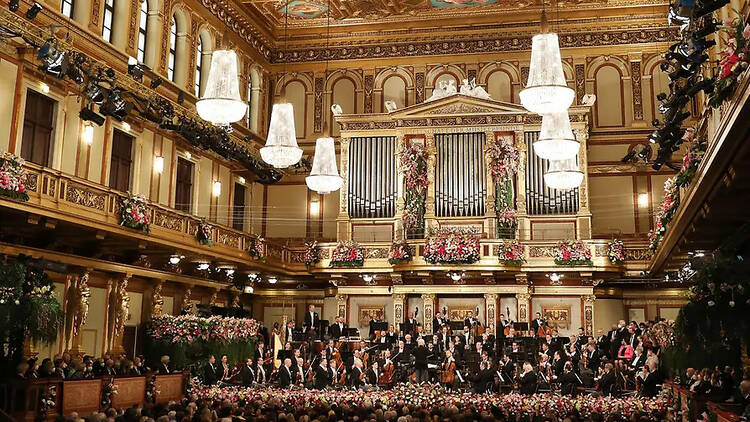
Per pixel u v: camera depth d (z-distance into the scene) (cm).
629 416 1570
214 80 1230
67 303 1928
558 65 1117
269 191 3005
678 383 1675
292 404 1686
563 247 2497
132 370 1784
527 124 2667
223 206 2686
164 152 2308
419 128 2733
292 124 1427
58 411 1430
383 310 2759
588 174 2767
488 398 1677
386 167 2764
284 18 2933
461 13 2877
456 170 2681
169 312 2431
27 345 1752
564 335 2586
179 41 2441
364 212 2755
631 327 2194
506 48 2905
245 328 2261
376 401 1666
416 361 1973
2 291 1412
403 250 2556
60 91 1841
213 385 1945
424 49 2977
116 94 1708
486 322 2616
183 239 2094
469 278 2653
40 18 1755
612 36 2842
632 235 2703
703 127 1330
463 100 2698
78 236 1845
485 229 2617
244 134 2814
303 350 2283
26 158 1744
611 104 2814
